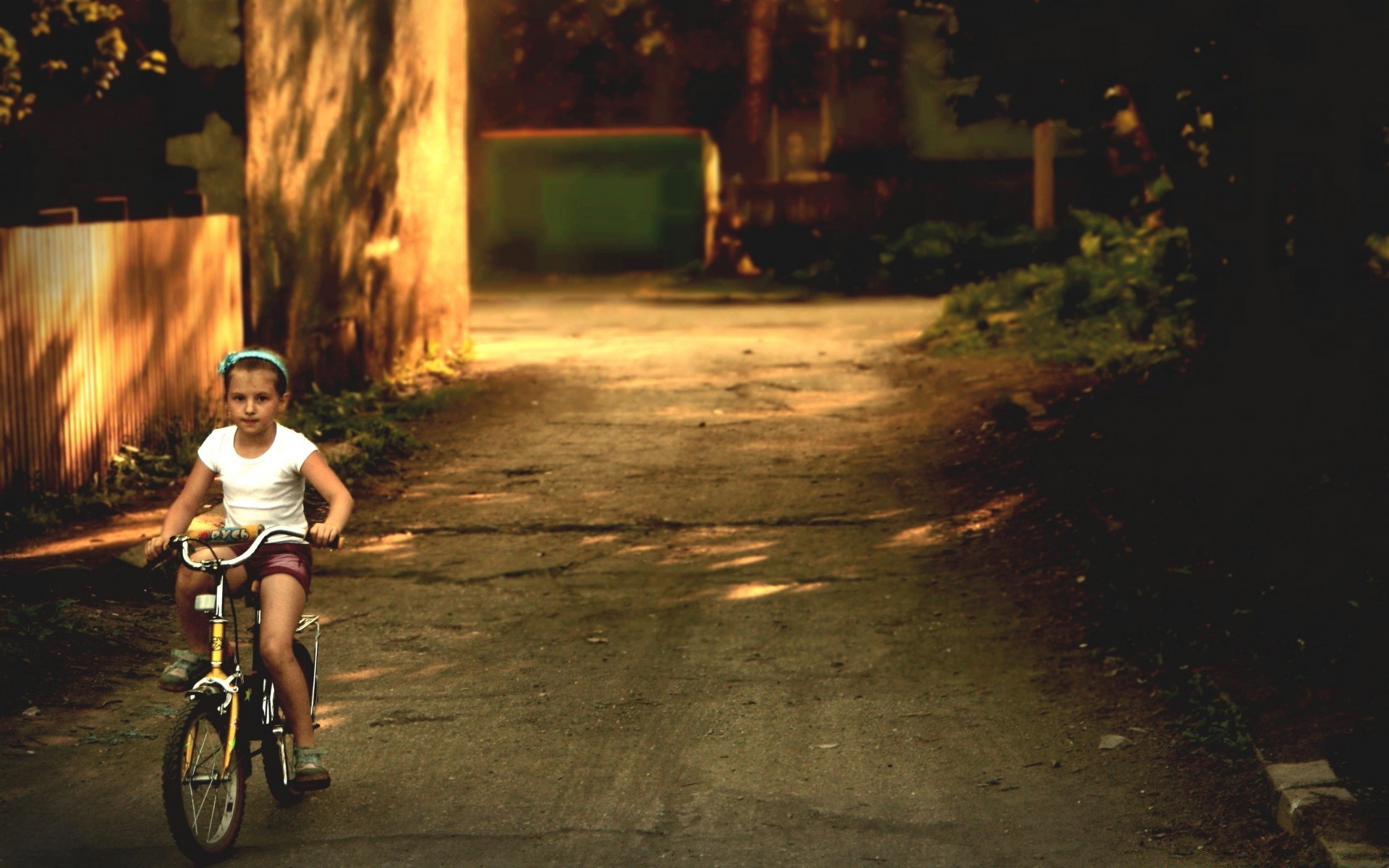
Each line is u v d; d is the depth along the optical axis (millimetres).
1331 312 20531
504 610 16516
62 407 20672
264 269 27141
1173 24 19656
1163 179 32406
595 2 80438
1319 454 17047
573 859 9742
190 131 26812
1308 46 19031
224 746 9539
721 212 76188
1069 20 20375
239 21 26234
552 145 80938
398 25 32312
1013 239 62469
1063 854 9812
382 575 17891
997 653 14547
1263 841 9867
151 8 27156
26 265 19875
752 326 47062
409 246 33156
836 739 12320
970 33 21859
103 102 28781
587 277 78312
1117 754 11703
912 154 72312
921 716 12875
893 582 17234
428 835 10172
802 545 19031
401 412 27750
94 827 10203
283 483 10000
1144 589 15078
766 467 23562
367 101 30766
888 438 25594
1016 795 10977
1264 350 20656
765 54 77000
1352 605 13047
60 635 14367
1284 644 12844
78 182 29266
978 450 23625
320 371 28828
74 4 25766
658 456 24438
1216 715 11984
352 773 11508
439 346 35031
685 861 9727
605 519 20531
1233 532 15750
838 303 58062
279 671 9828
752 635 15469
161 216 28516
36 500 19859
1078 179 67875
